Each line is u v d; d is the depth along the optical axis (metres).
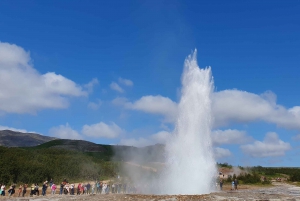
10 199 25.06
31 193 34.34
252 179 66.69
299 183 72.25
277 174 104.94
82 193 38.12
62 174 62.53
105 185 39.41
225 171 78.69
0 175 51.38
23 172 56.12
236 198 22.41
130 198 21.98
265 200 22.08
